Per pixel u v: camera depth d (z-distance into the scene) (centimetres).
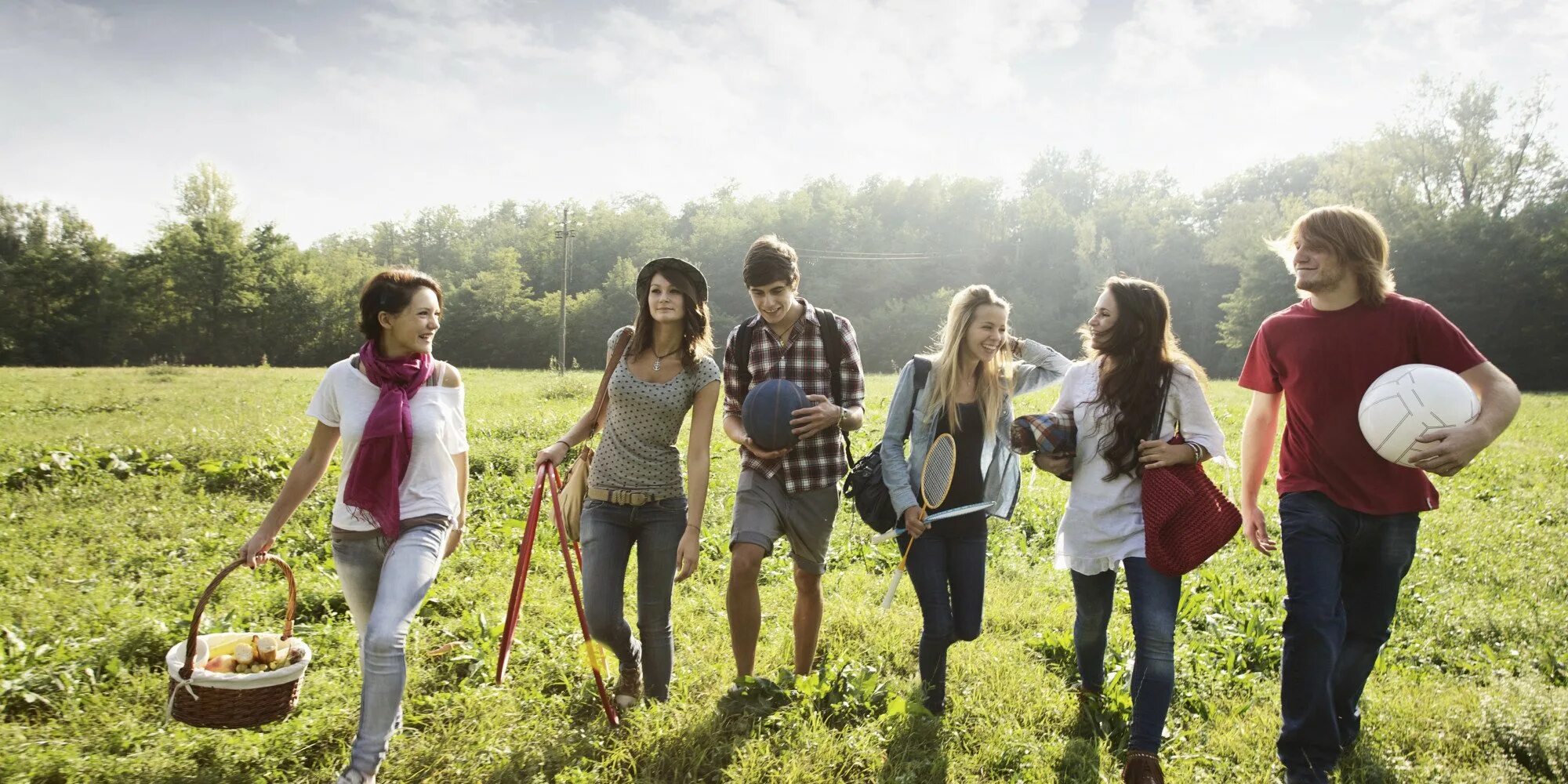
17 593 504
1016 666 458
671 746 343
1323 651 346
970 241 8531
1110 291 380
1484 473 1147
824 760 342
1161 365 372
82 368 3781
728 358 431
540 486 370
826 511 409
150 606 497
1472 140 4794
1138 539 371
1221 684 456
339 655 438
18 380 2659
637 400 381
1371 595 373
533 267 9181
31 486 790
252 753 333
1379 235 357
